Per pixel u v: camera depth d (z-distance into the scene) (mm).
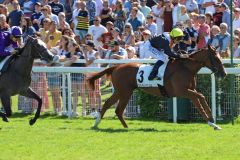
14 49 21609
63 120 24016
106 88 28109
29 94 21578
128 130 20625
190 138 18688
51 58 21000
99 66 25844
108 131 20375
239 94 23719
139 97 24688
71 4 34406
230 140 18312
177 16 29391
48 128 21219
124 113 24984
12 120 24094
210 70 22719
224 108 23703
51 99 26594
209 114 20781
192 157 16000
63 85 25016
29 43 21094
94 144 17828
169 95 21266
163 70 21125
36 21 30953
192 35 26578
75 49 26188
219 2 31141
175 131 20328
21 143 18109
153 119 24469
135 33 29188
